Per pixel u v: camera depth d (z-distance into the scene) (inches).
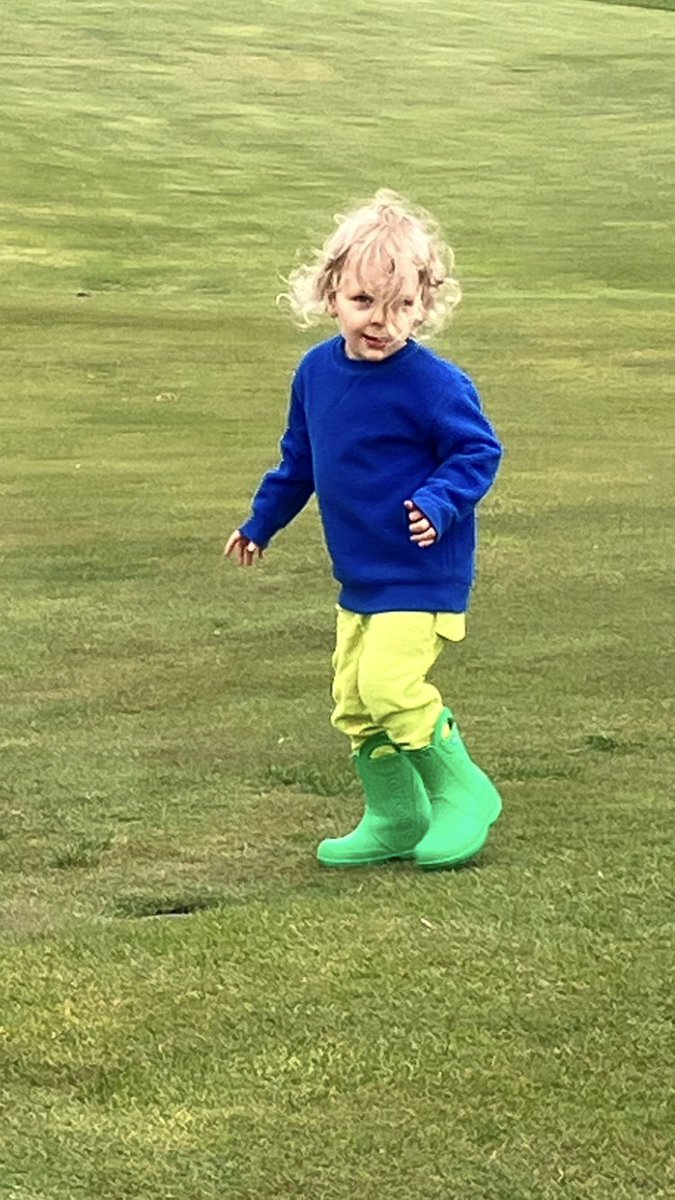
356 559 166.4
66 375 770.2
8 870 174.6
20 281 1088.8
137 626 306.0
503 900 159.0
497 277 1135.0
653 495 474.6
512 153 1611.7
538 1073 124.5
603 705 244.1
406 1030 131.6
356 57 2010.3
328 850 173.9
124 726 235.6
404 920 154.4
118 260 1173.1
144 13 2118.6
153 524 425.7
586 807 192.4
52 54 1914.4
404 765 171.3
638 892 161.2
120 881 170.7
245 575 357.1
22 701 251.3
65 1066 127.0
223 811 194.5
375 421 163.3
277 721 236.7
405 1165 112.8
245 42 2034.9
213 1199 109.4
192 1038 131.0
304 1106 120.6
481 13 2285.9
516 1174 111.5
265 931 152.2
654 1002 135.7
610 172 1523.1
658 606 319.3
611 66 1990.7
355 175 1518.2
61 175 1439.5
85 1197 109.7
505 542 396.5
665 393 744.3
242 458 560.7
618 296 1070.4
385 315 160.2
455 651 280.4
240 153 1581.0
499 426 642.2
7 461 550.9
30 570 363.3
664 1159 113.1
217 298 1050.7
